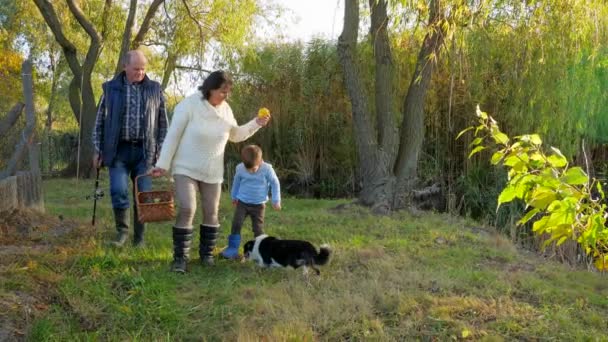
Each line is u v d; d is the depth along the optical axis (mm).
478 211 12375
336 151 15414
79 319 4758
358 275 6246
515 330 4738
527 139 3115
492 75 12664
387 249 7574
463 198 12133
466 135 12953
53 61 25672
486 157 12875
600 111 12625
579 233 3211
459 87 12781
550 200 2949
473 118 12828
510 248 8203
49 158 19078
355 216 9898
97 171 7871
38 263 5805
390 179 10898
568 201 2906
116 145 6816
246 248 6613
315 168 15750
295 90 16219
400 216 10188
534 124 12000
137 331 4695
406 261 6902
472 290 5730
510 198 3119
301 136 15547
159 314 4945
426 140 13711
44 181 15391
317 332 4703
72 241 6934
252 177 6844
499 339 4492
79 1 18766
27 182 8203
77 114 17750
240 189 6883
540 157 3076
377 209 10508
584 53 11344
